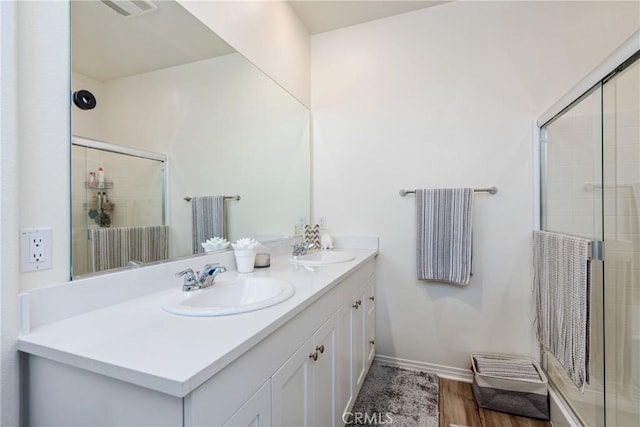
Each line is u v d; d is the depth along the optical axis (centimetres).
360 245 232
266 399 82
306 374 107
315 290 114
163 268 117
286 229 214
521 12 196
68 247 89
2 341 72
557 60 188
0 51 73
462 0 209
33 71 81
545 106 191
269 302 96
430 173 216
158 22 121
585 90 144
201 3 141
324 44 246
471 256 196
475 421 165
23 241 78
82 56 94
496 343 201
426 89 217
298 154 229
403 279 223
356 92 236
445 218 203
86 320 84
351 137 237
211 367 60
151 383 57
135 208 111
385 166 228
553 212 177
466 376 206
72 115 91
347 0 210
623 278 138
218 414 64
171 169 127
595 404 138
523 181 195
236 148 166
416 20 220
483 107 204
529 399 169
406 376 209
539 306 177
